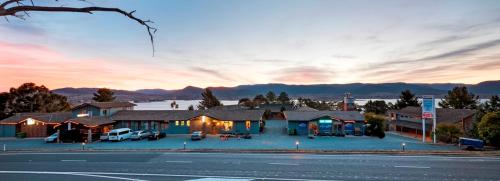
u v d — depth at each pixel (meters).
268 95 145.50
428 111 43.78
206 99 112.00
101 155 33.09
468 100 75.88
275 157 30.95
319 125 52.91
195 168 25.66
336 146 39.19
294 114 56.78
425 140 45.03
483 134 38.03
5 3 4.14
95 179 22.17
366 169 24.73
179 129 54.56
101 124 49.94
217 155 32.44
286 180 21.44
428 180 21.05
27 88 73.19
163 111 59.56
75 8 4.57
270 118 82.56
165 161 29.05
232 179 21.72
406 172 23.52
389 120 65.12
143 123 55.09
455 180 20.95
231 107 90.12
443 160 28.67
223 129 54.31
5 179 22.25
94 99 98.06
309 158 30.22
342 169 24.78
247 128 54.22
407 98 83.62
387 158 29.98
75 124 49.09
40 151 36.72
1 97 69.44
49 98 77.38
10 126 52.62
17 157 32.34
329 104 120.44
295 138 48.22
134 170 25.06
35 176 23.16
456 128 42.19
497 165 26.09
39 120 52.66
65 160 30.19
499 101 65.56
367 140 45.84
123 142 44.81
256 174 23.20
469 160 28.59
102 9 4.75
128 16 4.98
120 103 64.81
